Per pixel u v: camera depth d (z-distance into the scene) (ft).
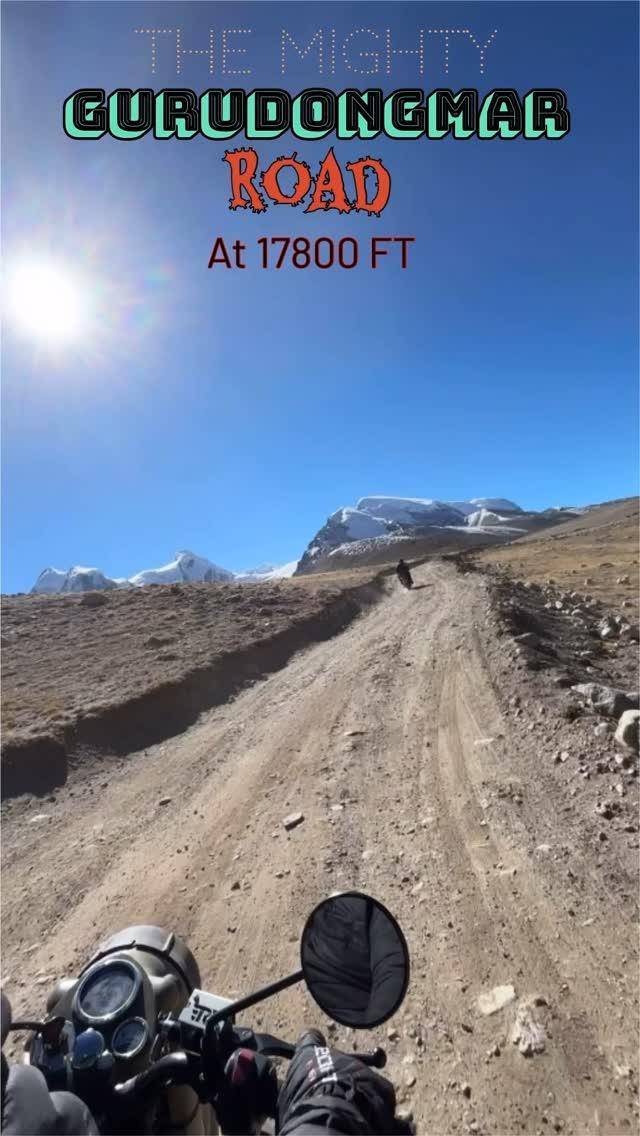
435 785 22.62
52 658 57.26
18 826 25.67
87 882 19.98
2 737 32.63
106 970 7.43
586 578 104.27
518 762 22.90
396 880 17.07
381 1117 4.32
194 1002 5.86
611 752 21.47
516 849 17.33
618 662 39.86
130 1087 5.66
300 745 30.32
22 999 14.53
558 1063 10.64
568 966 12.77
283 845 20.25
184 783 28.09
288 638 62.64
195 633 63.26
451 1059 11.14
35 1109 4.11
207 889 18.37
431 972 13.38
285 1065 11.73
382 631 61.93
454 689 33.78
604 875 15.38
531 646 38.24
